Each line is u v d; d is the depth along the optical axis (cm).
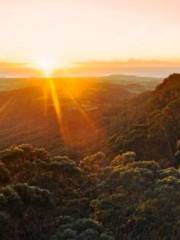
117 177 2331
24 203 1931
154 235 1725
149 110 5250
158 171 2344
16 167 2408
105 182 2319
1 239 1639
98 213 1980
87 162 3066
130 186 2173
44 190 2050
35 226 1827
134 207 1958
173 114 3988
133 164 2452
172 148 3338
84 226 1803
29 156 2559
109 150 3759
